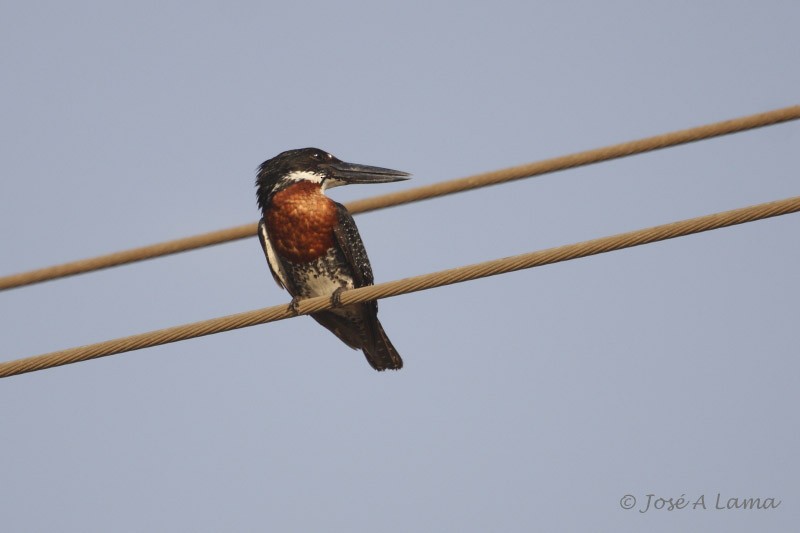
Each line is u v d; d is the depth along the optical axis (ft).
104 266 45.65
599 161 44.39
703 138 43.37
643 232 31.78
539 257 32.24
